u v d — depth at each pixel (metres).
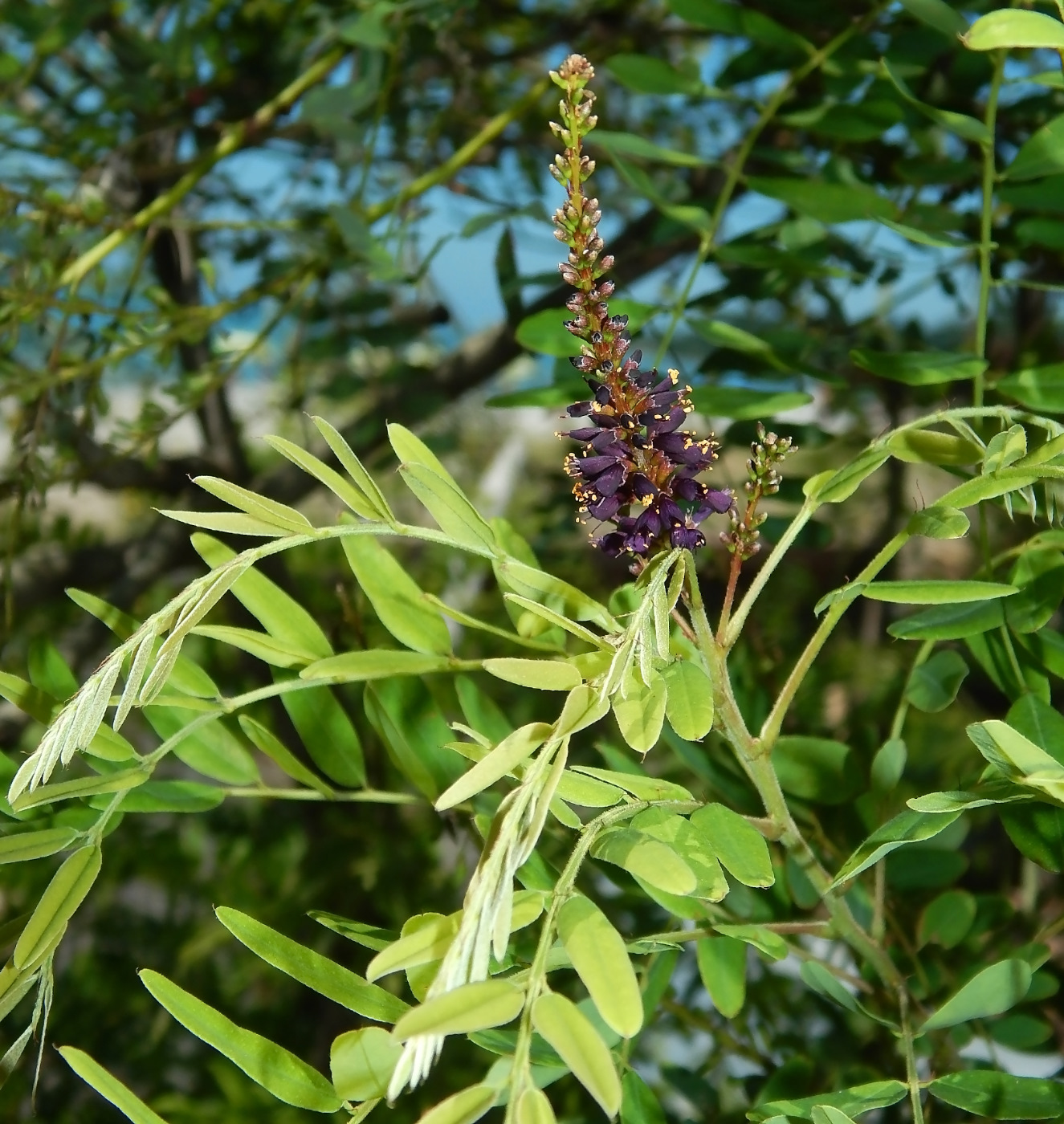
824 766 0.46
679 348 0.74
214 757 0.40
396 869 0.76
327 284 0.79
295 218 0.81
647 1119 0.36
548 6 0.87
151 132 0.70
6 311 0.60
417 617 0.40
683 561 0.31
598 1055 0.24
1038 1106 0.33
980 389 0.44
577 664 0.32
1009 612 0.41
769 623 0.83
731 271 0.59
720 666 0.33
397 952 0.26
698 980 0.62
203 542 0.41
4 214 0.62
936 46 0.54
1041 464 0.34
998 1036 0.45
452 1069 0.66
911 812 0.34
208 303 0.87
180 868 0.85
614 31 0.79
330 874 0.76
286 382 0.96
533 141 0.86
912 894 0.51
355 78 0.71
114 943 0.82
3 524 0.79
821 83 0.57
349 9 0.67
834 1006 0.56
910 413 0.77
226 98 0.76
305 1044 0.75
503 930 0.25
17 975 0.30
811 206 0.49
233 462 0.85
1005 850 0.67
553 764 0.27
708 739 0.49
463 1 0.61
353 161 0.73
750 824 0.35
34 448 0.58
